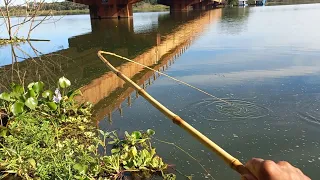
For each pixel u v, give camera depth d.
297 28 14.18
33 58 10.42
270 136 3.50
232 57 8.05
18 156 2.96
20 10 14.40
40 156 2.95
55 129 3.72
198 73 6.54
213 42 10.87
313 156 3.06
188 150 3.28
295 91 5.01
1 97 3.88
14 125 3.56
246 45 9.80
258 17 24.12
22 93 4.23
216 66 7.11
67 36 17.05
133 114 4.39
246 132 3.62
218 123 3.89
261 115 4.08
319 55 7.72
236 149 3.24
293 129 3.65
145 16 35.97
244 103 4.56
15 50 12.22
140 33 16.86
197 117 4.11
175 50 9.78
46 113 4.20
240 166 1.23
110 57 9.79
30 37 16.50
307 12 29.39
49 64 9.22
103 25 24.03
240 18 23.92
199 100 4.77
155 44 12.22
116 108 4.66
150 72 6.87
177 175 2.83
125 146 3.28
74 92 4.66
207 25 18.67
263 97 4.79
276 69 6.51
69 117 4.25
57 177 2.57
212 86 5.51
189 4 43.47
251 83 5.58
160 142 3.48
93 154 3.25
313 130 3.60
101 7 30.30
